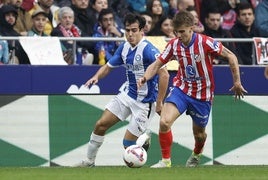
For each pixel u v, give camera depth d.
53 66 36.44
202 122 31.94
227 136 37.59
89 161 33.12
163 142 31.44
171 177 25.23
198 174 26.69
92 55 38.41
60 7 42.78
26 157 36.41
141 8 44.12
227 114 37.53
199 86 31.25
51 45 36.75
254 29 43.44
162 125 31.00
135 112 32.50
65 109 36.59
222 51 30.73
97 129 32.59
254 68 37.69
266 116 37.81
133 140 32.75
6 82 36.12
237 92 30.89
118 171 28.39
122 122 36.66
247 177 25.42
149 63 32.12
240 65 37.75
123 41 37.16
